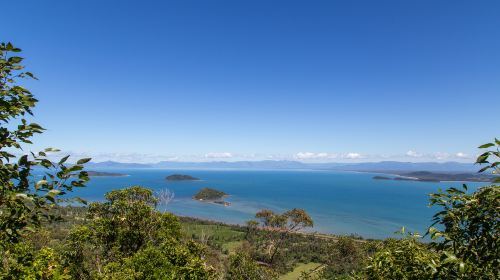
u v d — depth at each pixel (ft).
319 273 122.93
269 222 202.28
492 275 13.93
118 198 78.95
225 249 246.88
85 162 13.97
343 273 146.92
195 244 78.18
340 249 195.11
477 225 13.73
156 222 77.87
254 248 219.00
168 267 57.16
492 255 13.10
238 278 114.73
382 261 22.74
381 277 22.76
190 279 57.00
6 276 24.63
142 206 76.64
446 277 14.28
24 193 13.66
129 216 74.90
